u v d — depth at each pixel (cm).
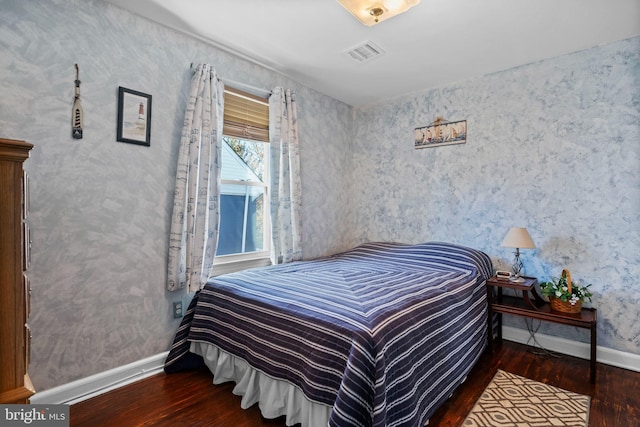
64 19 178
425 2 193
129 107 203
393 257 303
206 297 214
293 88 314
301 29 225
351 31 226
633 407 179
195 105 228
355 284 206
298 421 159
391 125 359
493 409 177
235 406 179
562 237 256
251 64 276
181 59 229
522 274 274
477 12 202
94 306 190
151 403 181
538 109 266
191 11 204
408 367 145
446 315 185
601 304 239
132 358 206
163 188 221
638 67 226
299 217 307
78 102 183
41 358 172
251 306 186
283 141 293
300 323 160
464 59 266
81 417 168
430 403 158
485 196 294
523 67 274
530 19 209
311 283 209
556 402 184
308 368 148
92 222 189
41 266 172
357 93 346
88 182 188
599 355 238
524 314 235
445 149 318
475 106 300
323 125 350
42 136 172
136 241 208
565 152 254
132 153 205
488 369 225
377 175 370
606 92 238
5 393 88
